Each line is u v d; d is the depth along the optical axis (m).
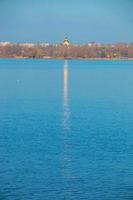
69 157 35.19
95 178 29.69
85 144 40.09
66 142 40.88
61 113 61.59
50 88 104.31
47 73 163.62
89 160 34.25
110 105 71.38
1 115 58.97
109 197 26.45
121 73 163.50
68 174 30.62
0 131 46.56
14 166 32.47
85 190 27.50
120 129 48.12
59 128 48.78
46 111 63.69
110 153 36.50
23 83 119.06
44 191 27.27
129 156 35.47
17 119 55.38
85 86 110.19
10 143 40.31
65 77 143.25
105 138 42.75
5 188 27.77
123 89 102.00
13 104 72.19
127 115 59.50
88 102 76.06
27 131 46.62
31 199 25.89
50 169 31.77
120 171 31.38
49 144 40.00
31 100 79.12
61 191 27.27
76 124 51.72
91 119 55.78
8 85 112.38
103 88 104.75
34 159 34.53
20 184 28.41
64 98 82.81
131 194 26.81
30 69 192.75
